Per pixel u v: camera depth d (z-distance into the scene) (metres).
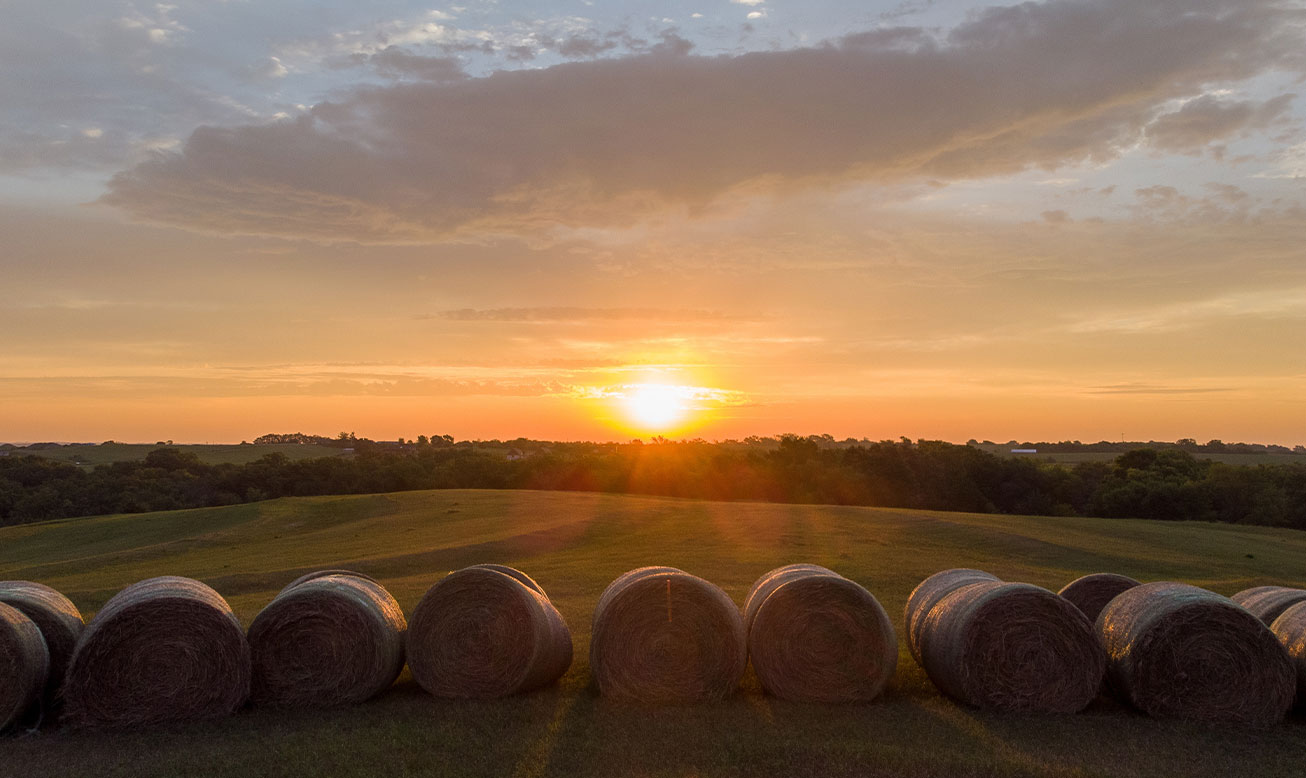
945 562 27.41
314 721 9.82
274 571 27.06
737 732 9.39
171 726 9.63
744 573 24.38
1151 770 8.26
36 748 8.98
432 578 25.72
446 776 8.14
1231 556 31.80
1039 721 9.78
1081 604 12.73
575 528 40.91
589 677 12.04
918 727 9.58
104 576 30.20
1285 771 8.30
